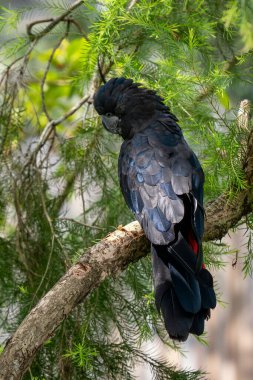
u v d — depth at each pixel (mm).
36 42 10883
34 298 9523
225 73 9547
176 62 9391
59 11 10836
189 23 9641
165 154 8633
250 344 17781
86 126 10969
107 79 10562
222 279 18047
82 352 8328
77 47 13477
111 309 9695
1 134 10812
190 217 8062
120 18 9195
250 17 7664
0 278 10398
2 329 10203
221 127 9281
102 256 7859
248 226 8805
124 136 9531
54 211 10633
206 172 9297
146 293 9703
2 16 10664
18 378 6902
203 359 18125
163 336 9766
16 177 10625
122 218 10680
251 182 8445
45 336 7160
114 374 9438
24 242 10312
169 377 9492
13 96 10812
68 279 7539
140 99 9344
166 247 7828
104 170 10695
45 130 10820
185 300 7359
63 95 13812
